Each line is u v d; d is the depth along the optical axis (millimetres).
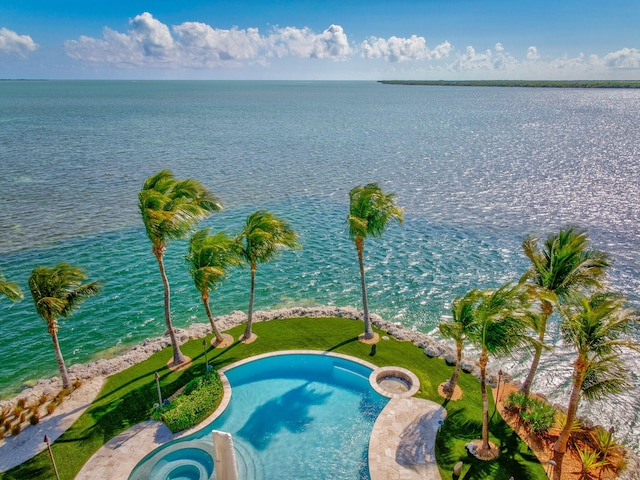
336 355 32406
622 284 46156
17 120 177250
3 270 48812
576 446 24453
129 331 39344
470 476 22234
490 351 21812
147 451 23734
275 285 47781
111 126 162750
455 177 90625
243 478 22109
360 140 137500
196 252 31375
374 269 51375
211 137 140750
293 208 71688
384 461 23031
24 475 22344
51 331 27672
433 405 27234
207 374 29469
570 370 33438
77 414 26797
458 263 52500
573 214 67625
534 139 136250
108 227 62062
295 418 26594
